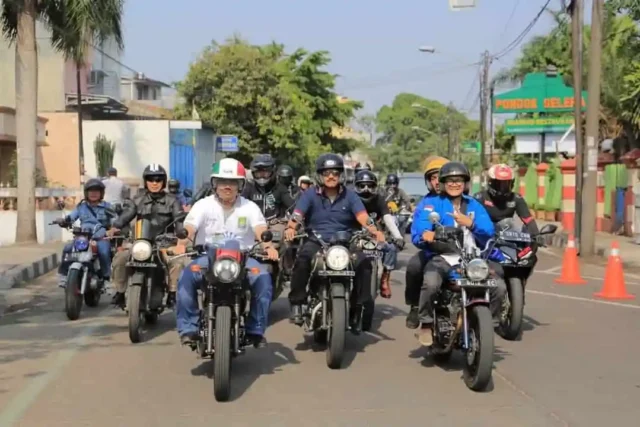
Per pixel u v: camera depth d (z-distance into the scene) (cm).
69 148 3278
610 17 2506
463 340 711
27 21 1952
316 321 799
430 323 747
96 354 838
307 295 811
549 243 2464
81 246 1049
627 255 1889
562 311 1127
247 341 710
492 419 610
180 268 918
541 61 4025
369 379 732
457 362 802
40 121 2873
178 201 1000
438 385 711
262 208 1077
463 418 612
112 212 1105
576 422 604
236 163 744
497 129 4950
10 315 1092
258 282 700
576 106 2034
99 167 3192
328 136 5353
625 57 2673
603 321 1047
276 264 991
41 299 1243
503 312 915
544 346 886
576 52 2016
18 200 1997
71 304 1029
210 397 670
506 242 909
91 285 1082
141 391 689
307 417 614
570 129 3500
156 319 1004
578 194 2045
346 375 747
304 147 4425
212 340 669
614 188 2500
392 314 1098
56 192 2202
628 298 1253
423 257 760
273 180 1085
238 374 750
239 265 650
